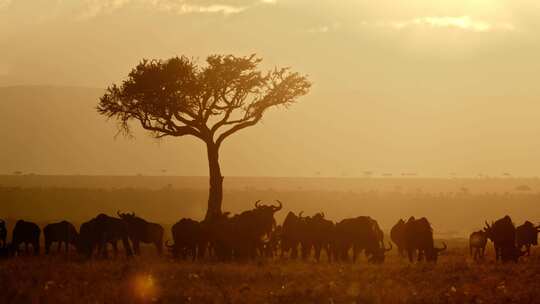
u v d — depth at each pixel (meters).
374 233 63.25
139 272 48.25
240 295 38.06
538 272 50.16
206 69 90.25
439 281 44.84
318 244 65.25
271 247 68.62
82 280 44.19
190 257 65.94
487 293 39.19
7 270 48.81
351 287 41.16
